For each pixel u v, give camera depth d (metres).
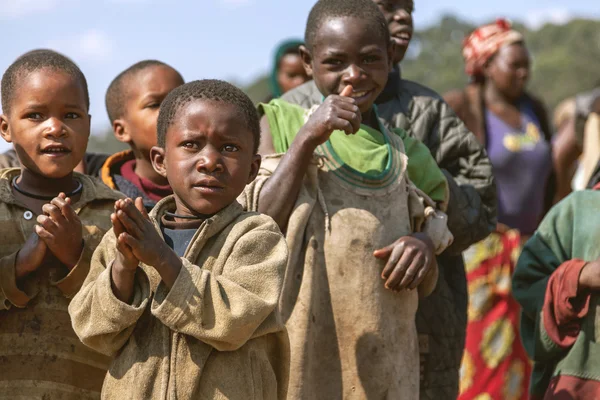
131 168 8.49
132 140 8.47
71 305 5.43
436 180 7.11
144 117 8.38
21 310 6.14
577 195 7.56
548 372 7.54
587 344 7.09
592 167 12.67
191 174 5.42
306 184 6.55
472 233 7.66
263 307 5.24
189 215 5.55
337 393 6.42
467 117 11.91
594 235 7.33
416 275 6.52
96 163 8.80
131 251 5.11
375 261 6.54
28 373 6.10
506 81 11.95
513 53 11.96
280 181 6.38
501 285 10.59
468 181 7.93
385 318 6.52
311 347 6.40
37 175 6.34
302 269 6.46
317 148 6.65
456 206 7.55
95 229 6.34
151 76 8.48
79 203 6.38
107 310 5.18
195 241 5.38
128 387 5.27
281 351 5.62
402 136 7.19
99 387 6.27
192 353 5.27
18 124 6.27
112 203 6.50
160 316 5.14
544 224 7.64
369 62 6.80
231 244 5.40
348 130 6.31
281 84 12.62
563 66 55.81
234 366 5.32
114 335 5.29
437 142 7.98
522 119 11.98
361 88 6.76
